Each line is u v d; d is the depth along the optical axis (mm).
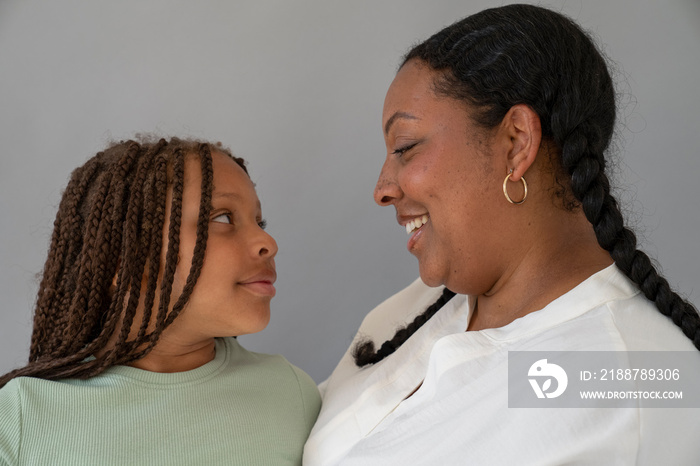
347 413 1235
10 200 2166
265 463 1231
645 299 1012
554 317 1000
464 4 2143
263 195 2205
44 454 1095
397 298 1583
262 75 2191
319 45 2180
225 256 1256
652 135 2043
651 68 2041
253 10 2182
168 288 1222
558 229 1075
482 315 1176
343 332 2197
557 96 1033
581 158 1020
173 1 2178
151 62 2180
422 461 1002
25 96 2154
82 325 1233
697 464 906
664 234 2047
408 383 1196
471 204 1062
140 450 1141
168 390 1210
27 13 2150
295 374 1427
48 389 1147
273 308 2213
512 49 1046
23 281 2162
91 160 1353
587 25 2057
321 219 2199
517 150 1048
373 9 2164
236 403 1265
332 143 2188
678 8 2025
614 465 869
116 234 1252
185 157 1306
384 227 2176
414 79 1112
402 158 1129
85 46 2162
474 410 984
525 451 907
